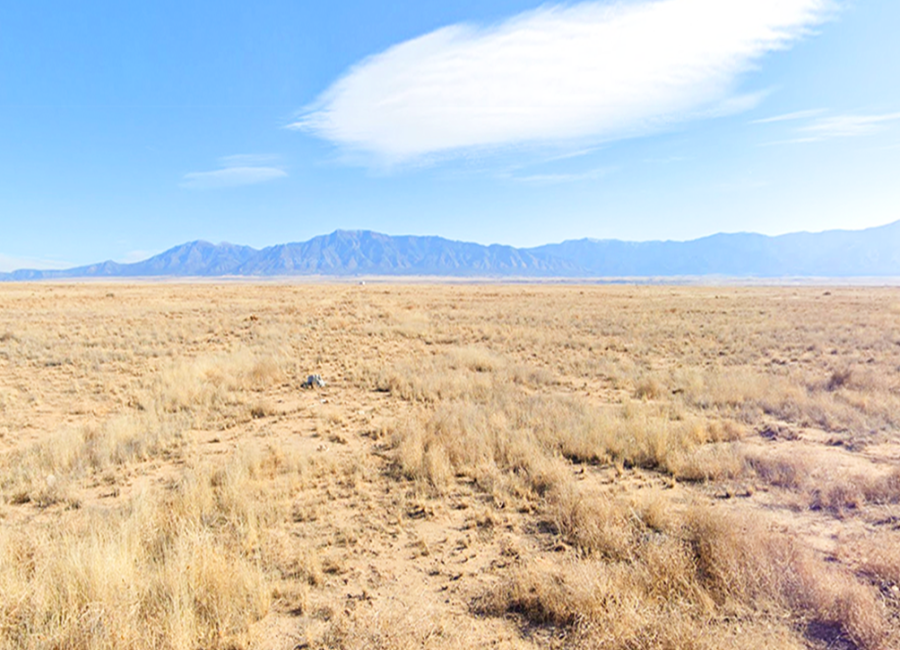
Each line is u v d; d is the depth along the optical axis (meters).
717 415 9.48
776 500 5.81
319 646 3.43
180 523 4.95
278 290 62.59
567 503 5.50
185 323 24.67
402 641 3.27
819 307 35.09
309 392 12.31
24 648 3.24
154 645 3.21
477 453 7.32
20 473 6.70
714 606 3.62
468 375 13.30
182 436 8.60
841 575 3.94
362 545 4.97
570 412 9.34
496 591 3.98
